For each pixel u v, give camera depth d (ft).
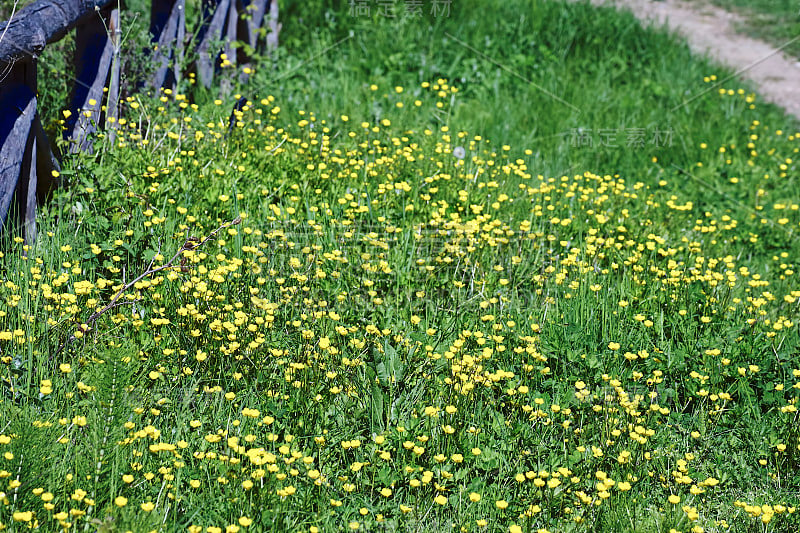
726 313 16.25
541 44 32.30
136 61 19.25
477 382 12.93
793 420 13.21
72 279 13.70
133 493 10.30
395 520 10.79
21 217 14.28
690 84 32.35
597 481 11.69
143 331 12.85
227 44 24.79
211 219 16.70
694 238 20.49
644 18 39.45
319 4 32.27
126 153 17.08
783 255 19.74
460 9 33.17
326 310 14.57
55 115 17.83
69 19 14.85
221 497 10.47
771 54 37.99
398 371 12.94
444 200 19.34
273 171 18.90
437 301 15.53
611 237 18.69
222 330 13.08
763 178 25.61
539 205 19.76
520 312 15.72
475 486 11.22
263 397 12.23
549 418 12.66
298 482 10.99
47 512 9.73
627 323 15.51
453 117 26.25
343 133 23.11
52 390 11.35
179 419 11.62
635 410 12.75
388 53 30.07
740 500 11.89
